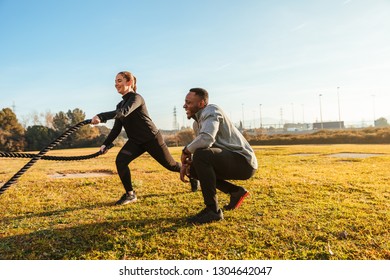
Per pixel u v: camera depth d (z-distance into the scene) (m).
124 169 3.89
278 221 2.99
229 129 3.10
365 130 32.72
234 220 3.06
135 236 2.69
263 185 4.83
